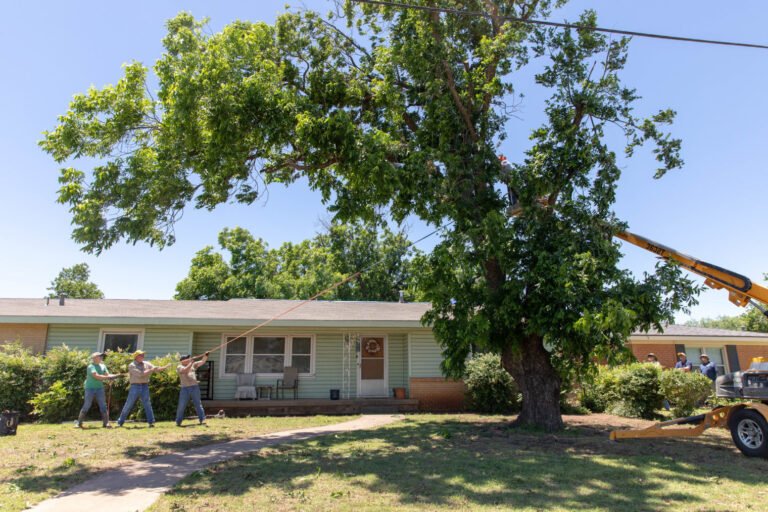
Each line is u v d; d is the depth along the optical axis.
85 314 15.70
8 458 8.05
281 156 11.98
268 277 38.44
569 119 10.93
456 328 10.77
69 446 9.22
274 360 17.83
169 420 14.05
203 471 7.13
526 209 10.87
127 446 9.32
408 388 17.67
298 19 12.99
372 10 13.54
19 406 13.99
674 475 6.92
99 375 12.17
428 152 11.13
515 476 6.84
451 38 12.34
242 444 9.66
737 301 9.57
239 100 9.69
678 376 13.89
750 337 21.12
